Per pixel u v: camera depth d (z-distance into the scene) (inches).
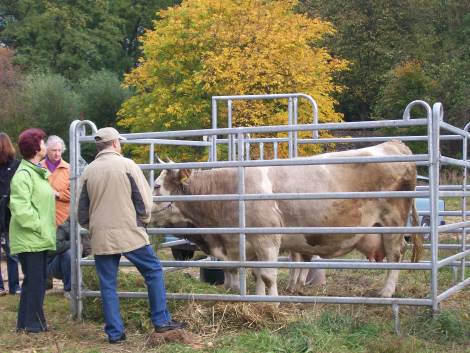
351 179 294.2
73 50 1471.5
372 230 262.4
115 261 259.0
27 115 1067.3
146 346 250.5
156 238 321.4
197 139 830.5
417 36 1268.5
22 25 1472.7
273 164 269.0
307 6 1368.1
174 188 312.2
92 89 1210.0
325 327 257.6
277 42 789.9
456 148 1076.5
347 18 1302.9
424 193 255.6
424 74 1129.4
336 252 303.6
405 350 233.5
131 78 879.1
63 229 334.6
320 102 763.4
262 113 749.3
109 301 256.5
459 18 1268.5
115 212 251.3
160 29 850.1
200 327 264.5
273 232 270.5
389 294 312.2
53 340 262.4
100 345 254.5
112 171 252.5
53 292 367.2
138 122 863.7
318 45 1282.0
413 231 258.8
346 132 1104.2
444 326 253.6
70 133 296.4
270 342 243.0
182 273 348.8
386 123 256.5
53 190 306.5
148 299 268.2
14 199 266.8
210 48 826.8
